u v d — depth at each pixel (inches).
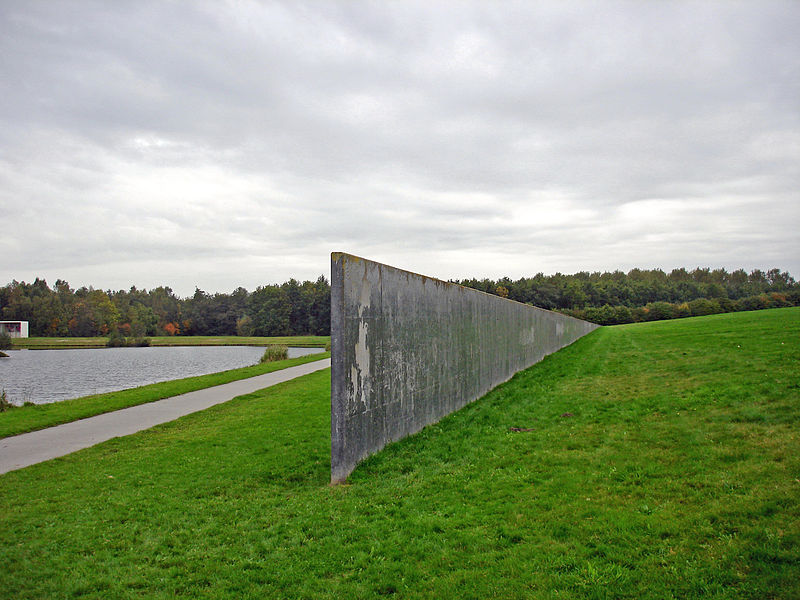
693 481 215.2
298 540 194.9
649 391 425.1
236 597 158.2
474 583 157.0
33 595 163.5
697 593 141.2
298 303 4173.2
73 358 2306.8
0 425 456.1
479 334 510.0
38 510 238.5
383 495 236.7
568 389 491.8
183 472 294.7
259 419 453.7
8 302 4138.8
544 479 241.0
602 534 179.9
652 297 4315.9
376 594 155.7
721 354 587.5
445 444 320.2
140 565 181.0
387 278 314.0
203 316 4579.2
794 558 149.3
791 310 1649.9
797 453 231.0
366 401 287.4
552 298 4050.2
